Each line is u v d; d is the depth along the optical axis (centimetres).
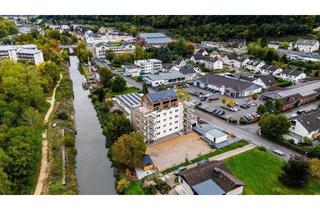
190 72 14450
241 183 5712
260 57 17425
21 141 6425
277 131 7650
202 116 9681
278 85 12631
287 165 6088
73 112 10419
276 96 10544
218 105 10650
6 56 14788
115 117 7969
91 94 12119
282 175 6203
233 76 14050
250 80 12600
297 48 18762
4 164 5691
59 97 11425
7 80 9338
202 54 18012
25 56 14800
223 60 17325
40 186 6212
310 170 6144
